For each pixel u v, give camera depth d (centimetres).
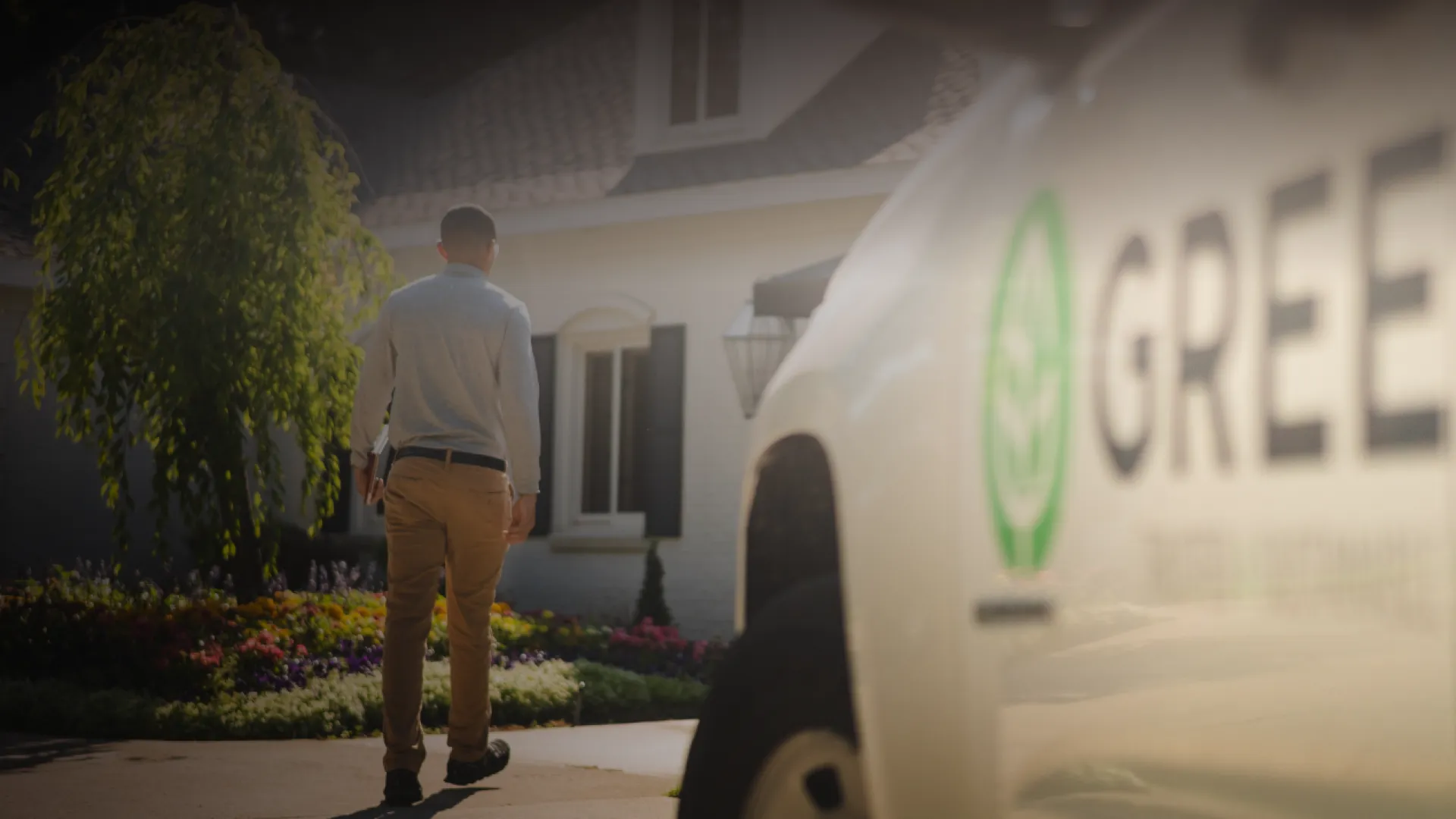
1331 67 134
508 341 473
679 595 1310
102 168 970
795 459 253
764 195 1279
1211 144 151
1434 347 122
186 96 969
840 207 1262
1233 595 146
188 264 952
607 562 1354
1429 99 124
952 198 221
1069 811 177
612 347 1400
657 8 1416
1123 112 169
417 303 477
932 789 205
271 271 973
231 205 956
